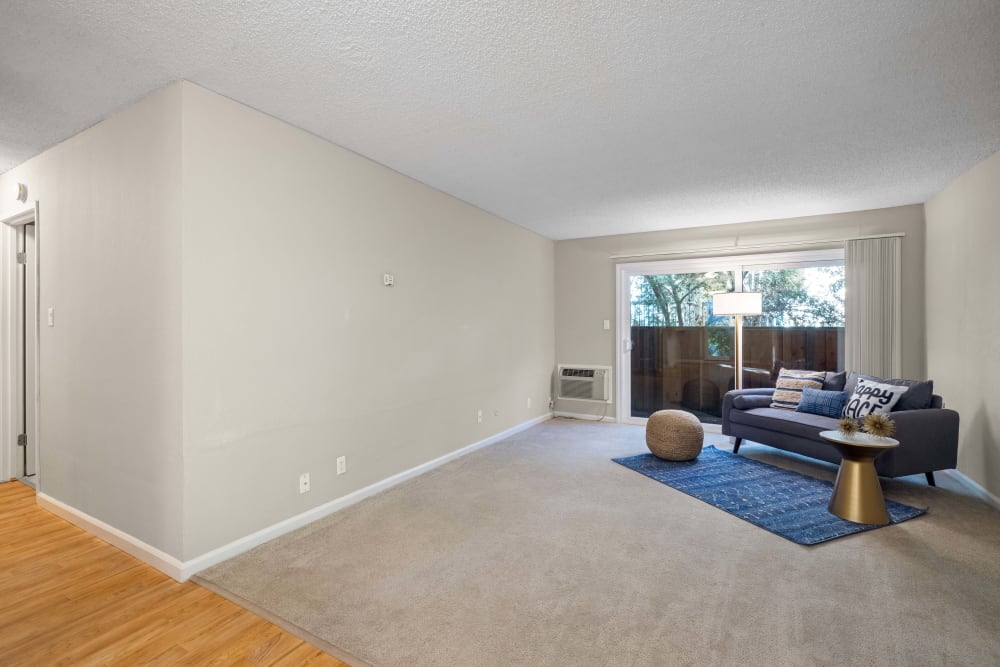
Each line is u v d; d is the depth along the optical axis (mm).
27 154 3002
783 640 1728
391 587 2100
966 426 3455
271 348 2572
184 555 2182
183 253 2168
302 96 2363
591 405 5883
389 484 3389
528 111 2537
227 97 2365
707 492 3275
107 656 1668
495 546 2490
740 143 2969
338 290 2992
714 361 5316
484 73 2158
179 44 1906
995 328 3084
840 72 2146
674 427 4004
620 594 2037
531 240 5527
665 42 1920
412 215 3641
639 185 3809
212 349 2287
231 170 2379
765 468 3836
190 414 2197
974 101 2414
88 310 2637
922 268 4301
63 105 2406
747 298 4621
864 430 2980
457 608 1940
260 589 2084
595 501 3123
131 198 2389
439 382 3945
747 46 1947
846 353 4539
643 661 1622
